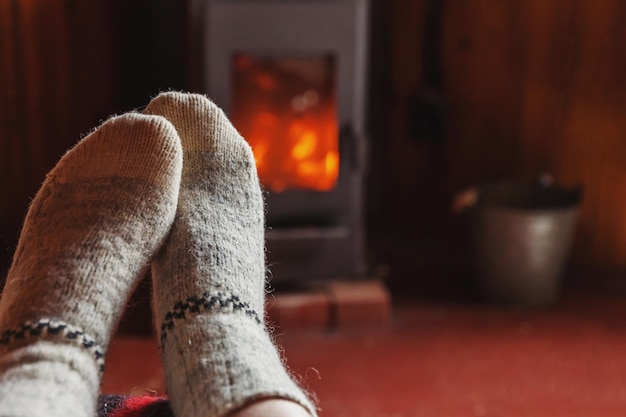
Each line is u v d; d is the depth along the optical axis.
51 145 2.96
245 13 2.47
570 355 2.51
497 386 2.35
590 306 2.79
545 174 2.80
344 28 2.52
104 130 1.59
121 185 1.53
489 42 3.00
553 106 2.94
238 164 1.70
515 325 2.68
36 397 1.04
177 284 1.45
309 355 2.51
